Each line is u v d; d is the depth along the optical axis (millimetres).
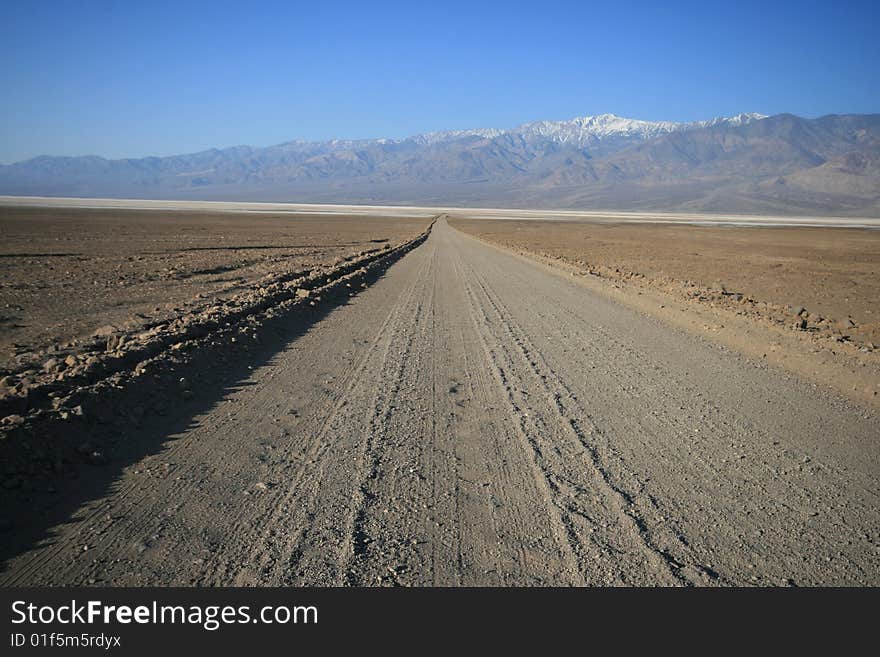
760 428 7234
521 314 16109
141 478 5535
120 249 41594
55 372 8523
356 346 11766
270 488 5375
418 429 7031
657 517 4938
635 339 12766
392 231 84688
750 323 14031
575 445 6578
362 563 4203
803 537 4652
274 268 29719
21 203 177500
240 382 8984
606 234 84062
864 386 8969
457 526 4742
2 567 4102
